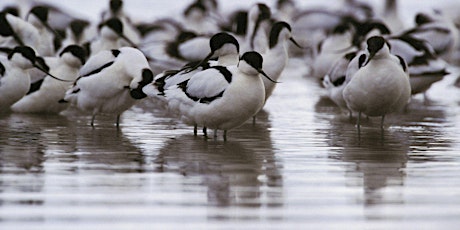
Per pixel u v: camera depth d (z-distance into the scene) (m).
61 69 17.17
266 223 9.55
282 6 35.38
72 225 9.41
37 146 13.55
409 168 12.19
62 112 17.59
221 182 11.25
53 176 11.45
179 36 24.98
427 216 9.82
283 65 16.47
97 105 15.38
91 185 11.00
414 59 18.84
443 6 38.00
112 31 20.31
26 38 20.00
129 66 14.98
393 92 14.95
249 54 13.58
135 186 10.99
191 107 13.96
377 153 13.29
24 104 17.22
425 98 20.50
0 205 10.06
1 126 15.55
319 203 10.31
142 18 36.50
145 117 17.05
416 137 14.86
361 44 21.81
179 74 14.70
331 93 17.42
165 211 9.93
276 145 13.92
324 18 35.56
